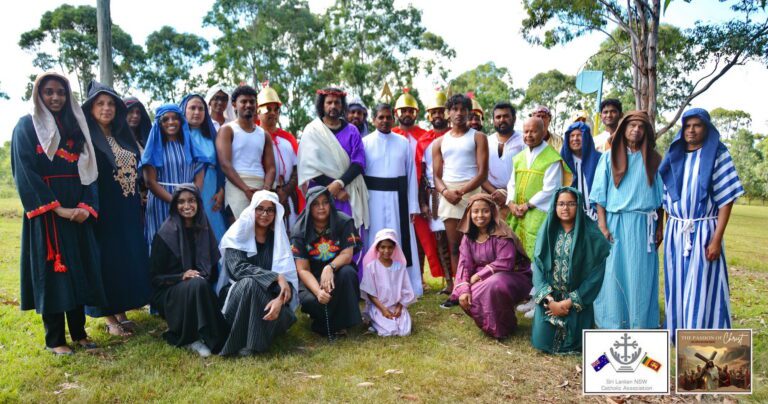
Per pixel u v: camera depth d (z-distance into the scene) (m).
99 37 8.48
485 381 3.54
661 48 17.52
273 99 5.52
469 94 6.79
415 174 5.72
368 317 4.80
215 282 4.43
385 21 33.22
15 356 3.82
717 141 4.05
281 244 4.27
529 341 4.44
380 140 5.53
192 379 3.49
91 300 3.96
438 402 3.22
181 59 36.59
